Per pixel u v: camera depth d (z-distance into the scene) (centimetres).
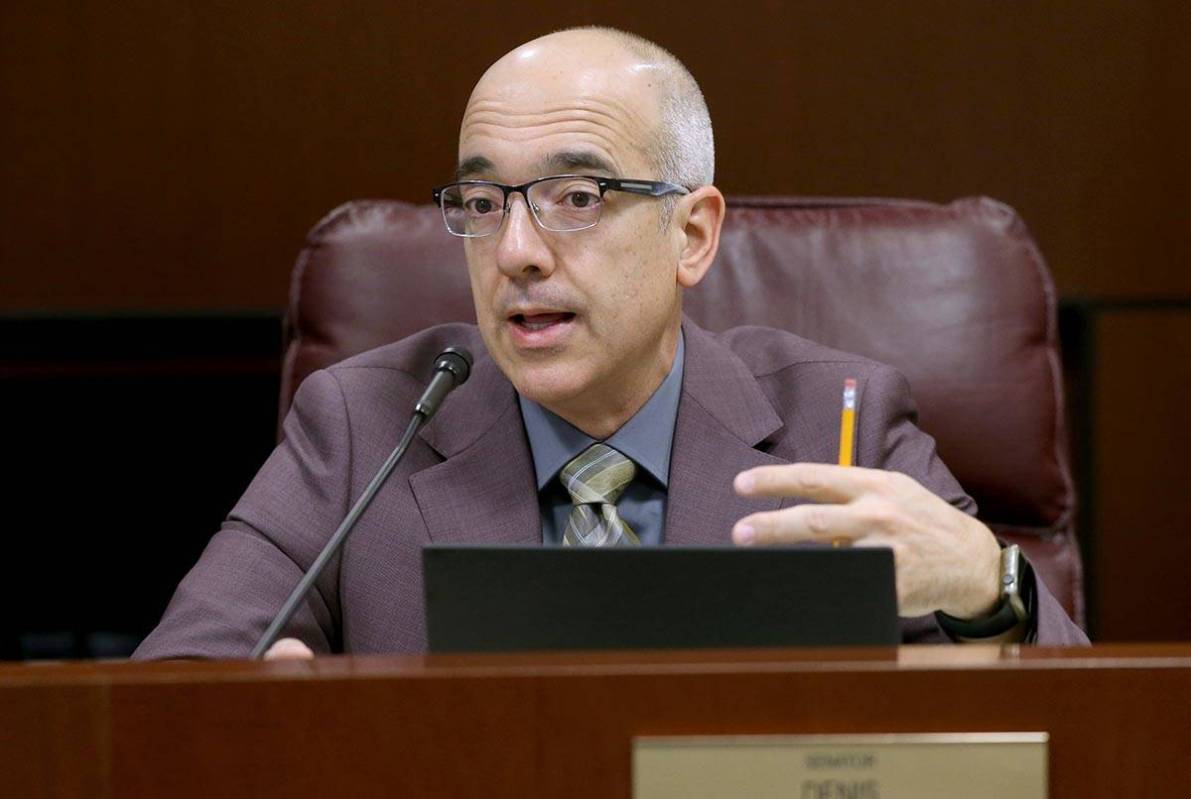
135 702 274
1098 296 820
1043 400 589
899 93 819
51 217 816
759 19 819
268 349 809
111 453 805
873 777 274
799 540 395
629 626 328
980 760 275
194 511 802
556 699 274
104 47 816
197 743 274
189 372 809
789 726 275
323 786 274
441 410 531
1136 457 827
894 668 275
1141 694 276
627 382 509
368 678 274
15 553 790
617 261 481
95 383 809
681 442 518
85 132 817
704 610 329
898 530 402
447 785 273
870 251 600
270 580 495
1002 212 607
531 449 521
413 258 598
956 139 819
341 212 609
